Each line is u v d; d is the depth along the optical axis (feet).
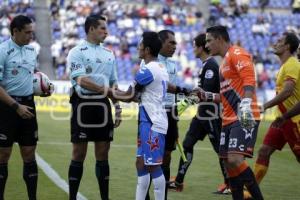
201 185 108.88
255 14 383.86
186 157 102.94
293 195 101.09
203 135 103.50
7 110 80.89
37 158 134.72
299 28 378.53
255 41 363.76
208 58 99.09
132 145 162.71
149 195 96.43
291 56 90.94
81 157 87.35
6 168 83.05
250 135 77.36
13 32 81.00
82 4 361.71
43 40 324.39
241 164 77.30
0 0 355.77
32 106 83.30
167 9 372.17
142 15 362.53
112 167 125.49
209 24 366.02
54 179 110.01
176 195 99.81
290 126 90.68
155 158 77.77
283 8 408.26
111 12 359.66
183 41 341.00
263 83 319.06
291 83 87.56
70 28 341.00
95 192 99.35
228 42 80.53
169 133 90.84
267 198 98.17
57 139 170.91
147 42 79.46
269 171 125.49
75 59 85.25
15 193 96.53
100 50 87.45
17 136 83.41
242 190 78.95
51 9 352.90
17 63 80.94
